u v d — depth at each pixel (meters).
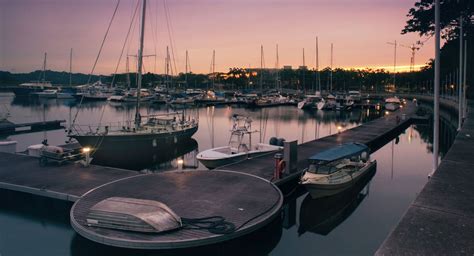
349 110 88.50
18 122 58.53
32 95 134.00
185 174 19.12
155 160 30.98
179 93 109.69
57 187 17.20
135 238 11.41
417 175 24.97
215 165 23.72
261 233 13.59
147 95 109.31
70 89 124.94
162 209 12.52
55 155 21.58
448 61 79.94
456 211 7.49
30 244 13.71
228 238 11.90
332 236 15.11
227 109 89.31
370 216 17.33
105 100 113.44
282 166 19.45
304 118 70.19
